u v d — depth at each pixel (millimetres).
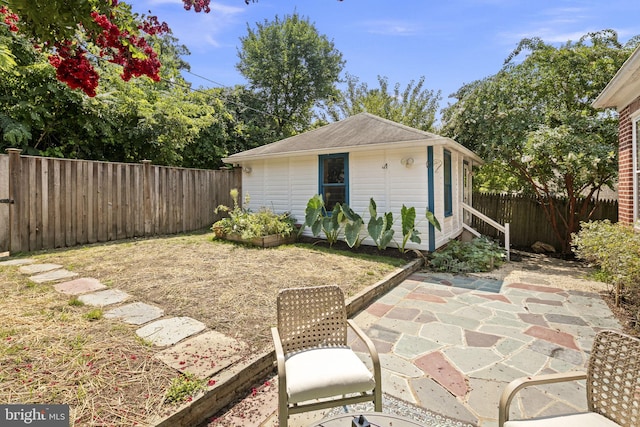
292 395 1786
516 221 9453
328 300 2398
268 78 18062
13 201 5746
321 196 7520
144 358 2484
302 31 17922
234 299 3842
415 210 6684
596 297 4520
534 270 6199
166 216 8273
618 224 4953
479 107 8570
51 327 2928
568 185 7914
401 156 6898
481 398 2301
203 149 12938
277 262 5742
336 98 20266
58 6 1813
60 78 2404
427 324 3586
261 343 2801
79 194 6637
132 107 9547
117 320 3160
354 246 7211
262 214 7707
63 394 2029
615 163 7129
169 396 2041
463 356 2891
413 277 5590
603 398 1585
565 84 7961
